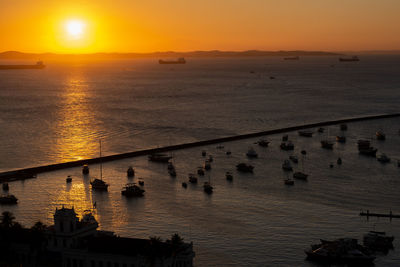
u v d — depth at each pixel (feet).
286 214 562.66
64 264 397.80
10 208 588.09
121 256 380.99
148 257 372.99
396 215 556.51
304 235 499.92
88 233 427.74
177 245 384.68
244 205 594.65
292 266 434.30
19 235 421.59
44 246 412.98
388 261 447.42
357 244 465.47
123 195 638.12
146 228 516.73
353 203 607.37
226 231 508.12
